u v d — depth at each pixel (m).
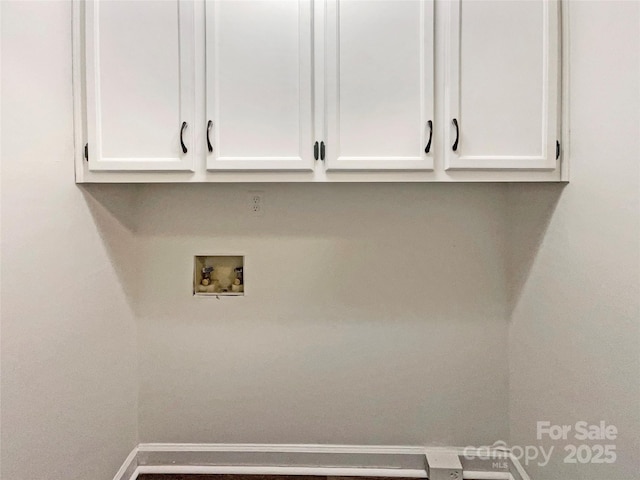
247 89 1.35
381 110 1.34
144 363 1.79
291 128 1.35
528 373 1.58
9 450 1.01
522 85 1.32
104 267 1.51
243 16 1.34
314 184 1.77
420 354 1.78
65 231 1.26
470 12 1.32
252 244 1.78
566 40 1.30
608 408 1.10
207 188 1.77
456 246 1.76
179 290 1.78
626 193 1.03
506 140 1.33
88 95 1.33
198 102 1.35
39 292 1.13
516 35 1.31
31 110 1.11
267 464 1.79
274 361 1.79
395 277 1.77
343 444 1.79
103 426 1.49
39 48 1.15
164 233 1.78
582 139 1.23
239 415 1.80
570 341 1.29
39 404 1.13
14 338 1.03
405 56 1.33
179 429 1.80
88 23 1.32
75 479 1.31
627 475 1.03
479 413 1.78
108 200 1.54
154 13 1.34
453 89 1.32
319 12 1.35
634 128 1.00
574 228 1.27
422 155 1.33
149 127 1.34
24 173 1.08
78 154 1.33
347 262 1.78
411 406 1.78
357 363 1.79
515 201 1.69
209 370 1.79
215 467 1.78
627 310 1.03
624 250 1.04
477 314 1.77
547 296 1.43
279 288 1.78
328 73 1.34
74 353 1.31
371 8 1.33
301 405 1.79
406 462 1.78
